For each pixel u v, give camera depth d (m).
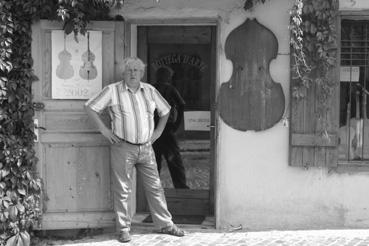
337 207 6.09
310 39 5.88
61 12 5.45
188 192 6.69
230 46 6.00
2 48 5.53
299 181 6.09
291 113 5.98
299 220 6.11
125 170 5.65
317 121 5.95
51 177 5.92
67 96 5.88
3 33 5.53
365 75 6.20
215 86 6.21
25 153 5.72
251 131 6.06
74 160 5.93
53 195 5.93
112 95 5.58
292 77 5.91
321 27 5.84
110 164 5.90
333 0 5.80
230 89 6.04
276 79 6.01
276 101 6.01
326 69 5.88
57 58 5.85
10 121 5.68
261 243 5.64
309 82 5.92
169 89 6.65
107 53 5.91
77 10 5.59
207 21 6.02
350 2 5.91
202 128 6.65
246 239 5.77
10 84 5.66
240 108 6.04
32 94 5.82
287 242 5.67
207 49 6.57
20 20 5.72
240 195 6.12
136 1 6.00
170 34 6.58
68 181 5.93
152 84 6.66
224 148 6.09
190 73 6.62
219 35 5.98
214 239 5.79
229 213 6.14
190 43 6.58
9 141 5.64
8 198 5.60
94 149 5.94
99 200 5.97
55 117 5.88
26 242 5.64
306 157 6.00
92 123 5.91
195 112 6.64
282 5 5.95
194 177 6.68
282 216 6.12
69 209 5.95
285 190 6.09
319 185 6.08
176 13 6.00
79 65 5.88
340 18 5.96
